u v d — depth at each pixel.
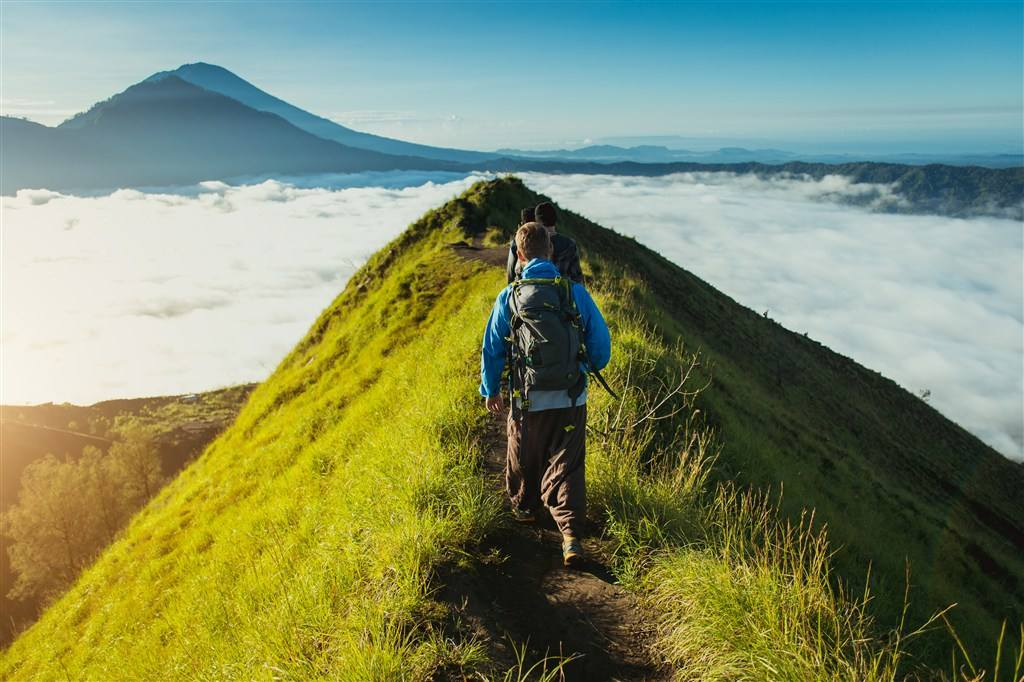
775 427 17.53
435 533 4.22
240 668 3.86
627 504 4.83
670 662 3.47
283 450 14.34
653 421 7.20
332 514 6.09
